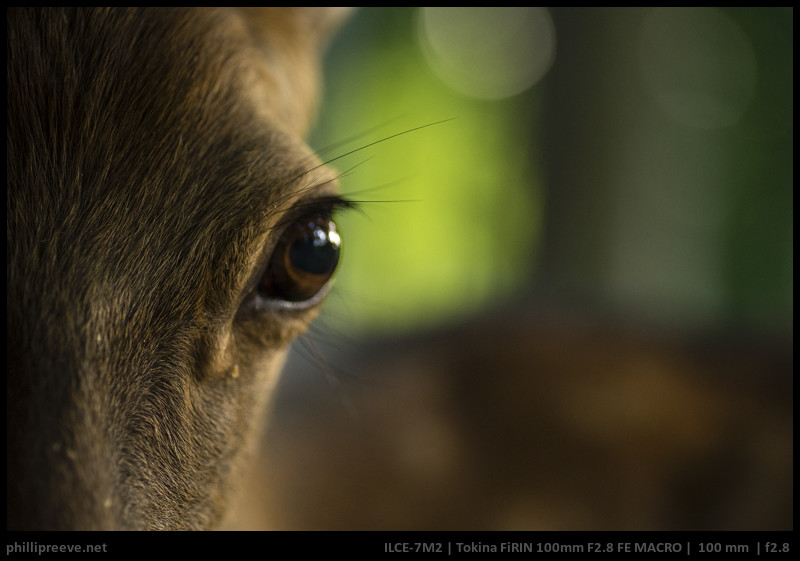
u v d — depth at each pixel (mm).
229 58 2184
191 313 1877
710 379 5301
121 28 1949
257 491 4039
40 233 1680
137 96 1869
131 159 1803
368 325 6781
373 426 4980
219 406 2105
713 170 10047
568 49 8195
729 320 6230
